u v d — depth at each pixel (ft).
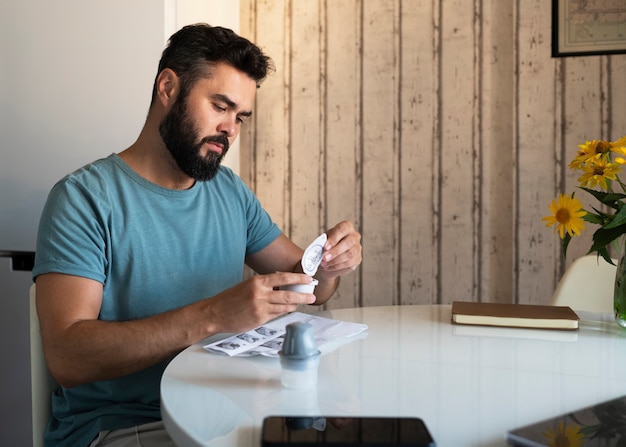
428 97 7.81
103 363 3.34
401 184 7.93
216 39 4.25
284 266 5.14
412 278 7.93
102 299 3.96
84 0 6.31
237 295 3.30
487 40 7.61
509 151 7.59
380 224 8.01
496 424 2.22
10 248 6.44
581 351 3.34
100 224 3.95
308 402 2.45
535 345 3.47
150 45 6.23
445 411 2.35
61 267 3.66
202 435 2.10
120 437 3.60
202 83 4.20
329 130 8.14
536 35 7.36
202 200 4.54
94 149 6.35
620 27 7.14
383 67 7.94
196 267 4.37
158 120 4.31
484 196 7.68
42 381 3.89
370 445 1.91
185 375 2.83
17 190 6.43
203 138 4.25
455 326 3.98
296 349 2.61
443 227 7.82
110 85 6.31
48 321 3.53
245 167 8.43
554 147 7.36
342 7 8.04
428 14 7.78
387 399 2.49
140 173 4.32
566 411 2.36
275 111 8.30
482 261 7.71
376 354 3.23
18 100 6.41
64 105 6.37
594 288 5.15
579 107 7.29
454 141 7.75
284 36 8.24
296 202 8.28
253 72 4.35
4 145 6.44
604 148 3.85
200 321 3.31
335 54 8.09
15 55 6.40
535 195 7.43
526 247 7.47
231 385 2.68
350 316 4.32
